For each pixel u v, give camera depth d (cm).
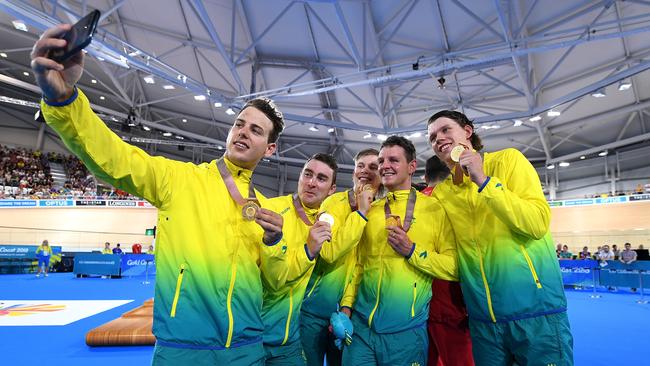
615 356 487
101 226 2145
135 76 1756
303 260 214
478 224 229
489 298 219
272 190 2938
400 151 275
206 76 1609
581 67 1416
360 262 280
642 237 1805
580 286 1332
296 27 1280
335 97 1727
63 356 460
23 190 2253
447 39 1267
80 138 139
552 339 204
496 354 218
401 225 252
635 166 2141
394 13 1171
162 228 166
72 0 1179
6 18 1496
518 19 1085
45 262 1655
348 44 1234
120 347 499
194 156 2864
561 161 2212
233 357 161
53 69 125
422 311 253
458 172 240
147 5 1252
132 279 1523
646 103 1647
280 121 198
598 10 1115
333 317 243
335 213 291
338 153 2491
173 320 156
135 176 155
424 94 1664
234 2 1121
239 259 170
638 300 1034
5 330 588
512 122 1919
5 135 2467
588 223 1997
